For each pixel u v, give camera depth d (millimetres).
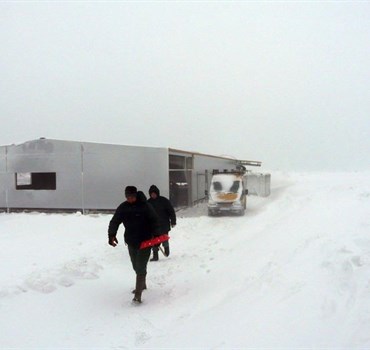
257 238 9305
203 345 3922
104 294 6242
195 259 8500
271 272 5734
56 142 17641
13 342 4477
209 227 13617
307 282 4828
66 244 10242
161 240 6160
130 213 6109
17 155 18125
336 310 3871
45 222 14297
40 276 6438
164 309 5570
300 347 3346
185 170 19828
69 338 4633
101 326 5004
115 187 17219
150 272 7574
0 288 6023
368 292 3998
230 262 7570
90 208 17312
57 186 17656
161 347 4137
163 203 8828
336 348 3168
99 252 9156
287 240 7762
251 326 4062
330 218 8711
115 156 17234
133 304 5789
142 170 17141
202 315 4957
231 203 17047
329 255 5512
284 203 16453
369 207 9109
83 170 17375
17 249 9570
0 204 18406
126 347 4359
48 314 5312
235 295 5352
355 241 5883
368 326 3355
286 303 4371
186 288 6445
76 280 6793
